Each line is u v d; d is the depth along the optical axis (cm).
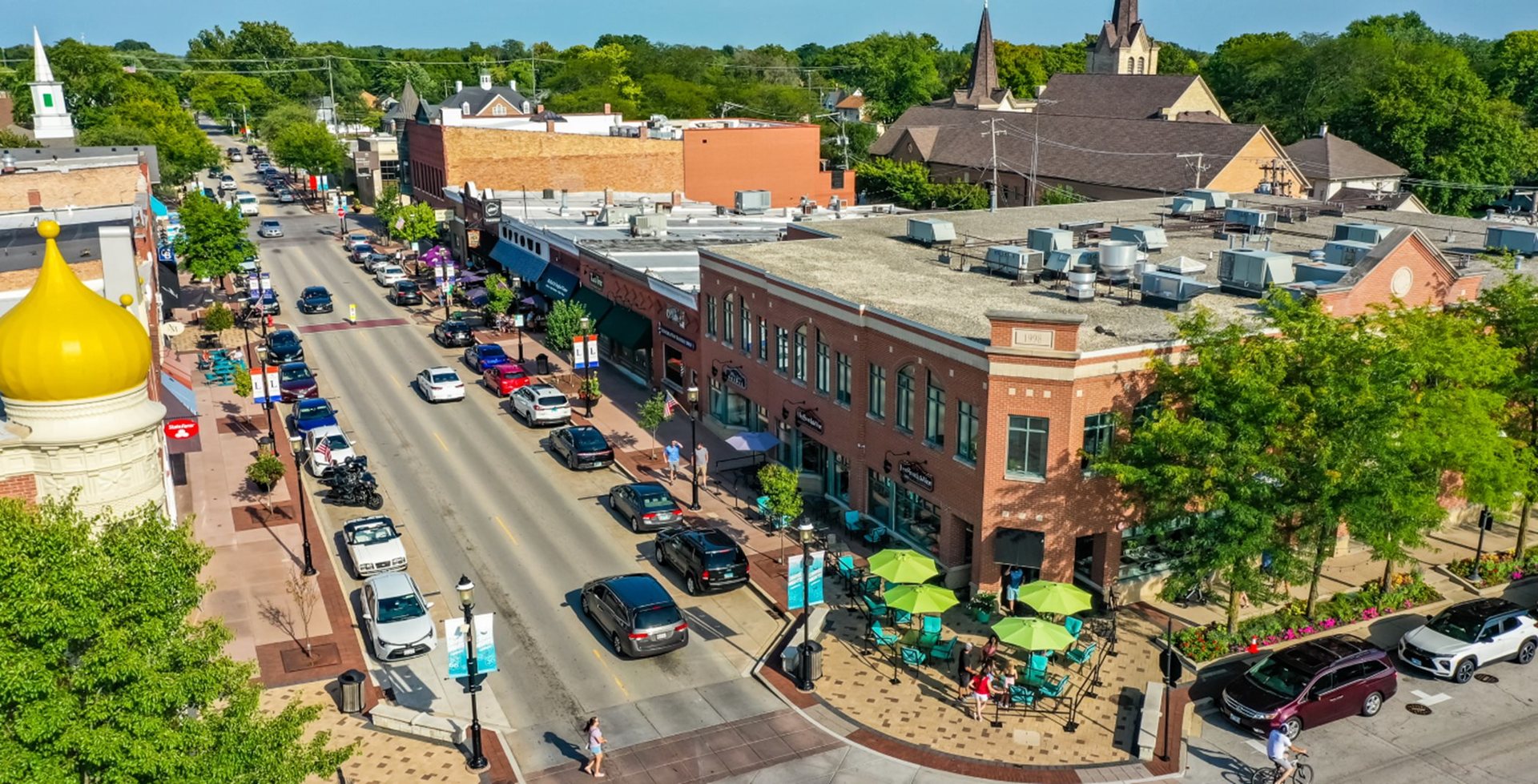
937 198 11238
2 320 2473
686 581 3756
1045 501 3453
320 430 4878
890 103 19362
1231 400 3120
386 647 3203
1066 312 3928
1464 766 2778
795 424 4609
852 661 3275
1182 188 10006
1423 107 11000
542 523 4259
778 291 4591
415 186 11725
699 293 5369
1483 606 3344
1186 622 3484
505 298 7375
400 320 7788
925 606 3133
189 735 1836
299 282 9138
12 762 1638
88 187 7131
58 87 10688
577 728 2919
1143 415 3512
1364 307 3916
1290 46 14462
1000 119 12912
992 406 3422
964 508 3622
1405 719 3003
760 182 11006
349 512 4338
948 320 3794
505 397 5938
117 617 1795
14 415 2517
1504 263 4162
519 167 10488
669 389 5938
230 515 4294
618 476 4766
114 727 1756
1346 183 10238
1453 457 3303
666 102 17450
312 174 14962
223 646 3288
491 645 2723
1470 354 3262
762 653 3334
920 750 2834
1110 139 11344
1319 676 2933
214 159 14825
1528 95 13438
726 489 4625
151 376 3597
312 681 3127
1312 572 3366
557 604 3612
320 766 2030
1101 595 3578
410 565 3869
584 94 17150
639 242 7188
